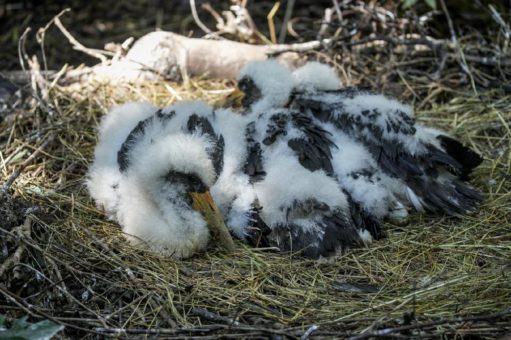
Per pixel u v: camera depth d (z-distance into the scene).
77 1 10.95
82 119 7.47
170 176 5.83
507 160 6.97
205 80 8.34
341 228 5.82
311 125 6.20
